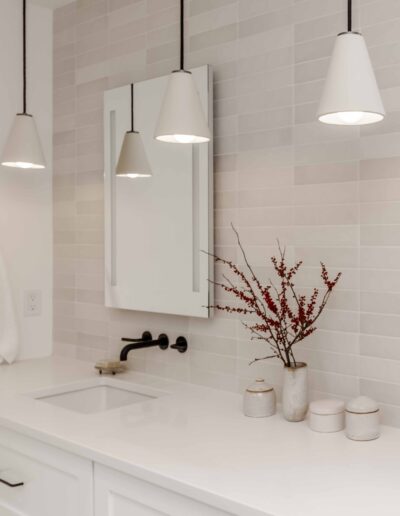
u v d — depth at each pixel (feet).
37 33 9.02
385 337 5.66
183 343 7.32
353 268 5.86
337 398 6.00
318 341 6.14
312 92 6.15
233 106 6.82
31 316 8.99
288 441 5.21
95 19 8.45
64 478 5.45
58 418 5.91
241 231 6.76
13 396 6.77
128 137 7.43
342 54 4.26
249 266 6.68
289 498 4.05
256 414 5.91
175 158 7.25
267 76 6.51
